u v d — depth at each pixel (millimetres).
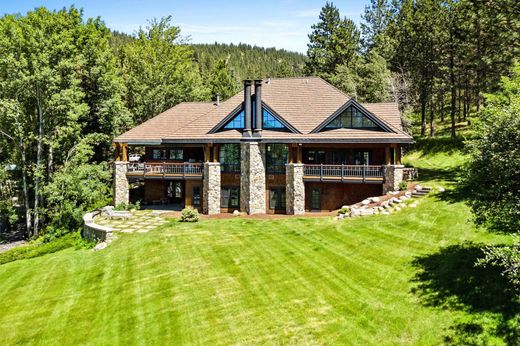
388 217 22875
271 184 32156
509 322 10898
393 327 11992
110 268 19859
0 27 33812
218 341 12445
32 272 20844
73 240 28375
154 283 17391
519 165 10391
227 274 17578
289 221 26375
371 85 47812
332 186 31453
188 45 57031
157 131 36250
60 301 16797
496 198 11516
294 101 34000
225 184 33250
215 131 32812
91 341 13289
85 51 40000
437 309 12375
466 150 12773
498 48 24969
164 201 37562
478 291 12656
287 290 15414
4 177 35750
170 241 22953
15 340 13906
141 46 52812
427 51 44344
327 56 63156
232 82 80250
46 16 36594
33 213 35812
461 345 10648
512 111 10844
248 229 24766
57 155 38656
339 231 21859
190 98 56750
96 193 33938
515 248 10648
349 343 11602
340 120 30703
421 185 28812
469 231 18156
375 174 29391
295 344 11891
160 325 13797
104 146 43219
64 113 35938
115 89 42062
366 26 64250
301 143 30562
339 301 14055
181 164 33844
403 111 47031
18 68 32469
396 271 15578
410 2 51156
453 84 42344
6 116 34188
